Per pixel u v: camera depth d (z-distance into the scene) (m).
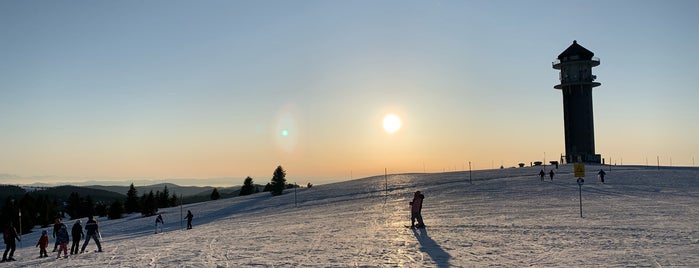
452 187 70.69
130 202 134.75
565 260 16.47
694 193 44.75
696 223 24.67
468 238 22.95
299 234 29.17
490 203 44.59
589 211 32.75
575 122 107.69
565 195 47.84
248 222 47.19
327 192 92.62
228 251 22.72
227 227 42.34
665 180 60.22
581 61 105.94
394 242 22.83
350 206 56.75
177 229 56.47
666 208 32.78
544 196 48.09
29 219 105.56
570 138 108.44
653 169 83.00
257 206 85.69
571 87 107.75
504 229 25.67
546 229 24.77
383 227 30.38
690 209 31.83
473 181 79.00
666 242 19.11
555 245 19.70
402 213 41.28
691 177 63.53
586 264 15.61
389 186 86.50
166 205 143.75
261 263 18.55
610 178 65.50
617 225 24.91
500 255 18.02
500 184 67.88
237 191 169.88
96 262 21.95
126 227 74.12
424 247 20.77
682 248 17.67
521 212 34.69
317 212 52.38
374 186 90.94
